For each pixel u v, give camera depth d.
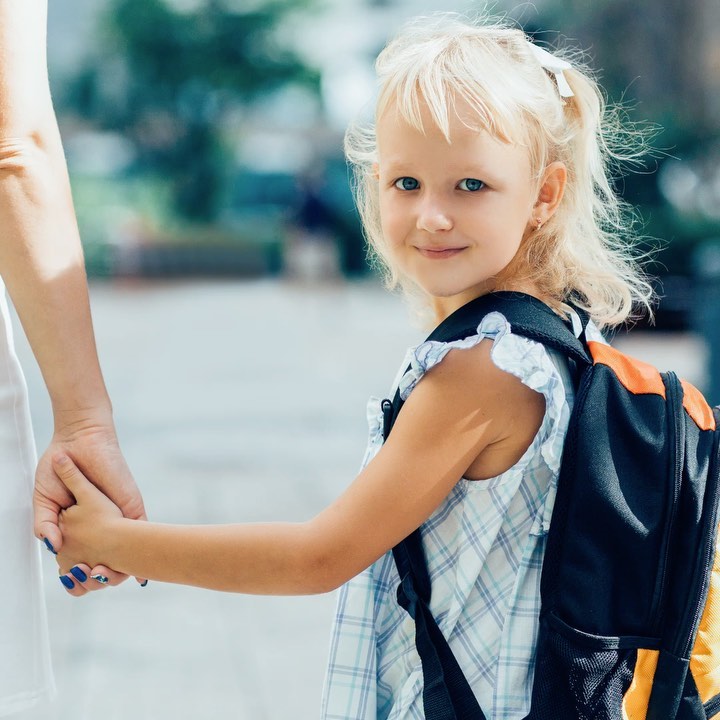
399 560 2.25
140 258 29.69
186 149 37.00
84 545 2.43
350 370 14.41
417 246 2.24
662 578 2.07
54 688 2.61
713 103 19.02
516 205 2.22
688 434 2.13
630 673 2.07
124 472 2.58
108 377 13.82
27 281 2.55
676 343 14.38
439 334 2.22
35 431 10.19
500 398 2.13
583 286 2.46
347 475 8.72
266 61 36.34
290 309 22.30
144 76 36.62
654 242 15.23
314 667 5.11
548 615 2.06
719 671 2.13
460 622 2.18
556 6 20.73
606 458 2.08
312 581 2.20
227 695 4.81
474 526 2.17
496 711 2.11
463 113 2.16
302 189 25.16
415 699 2.21
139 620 5.70
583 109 2.42
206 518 7.42
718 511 2.12
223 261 30.50
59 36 37.59
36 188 2.54
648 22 20.28
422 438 2.14
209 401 12.12
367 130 2.61
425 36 2.36
